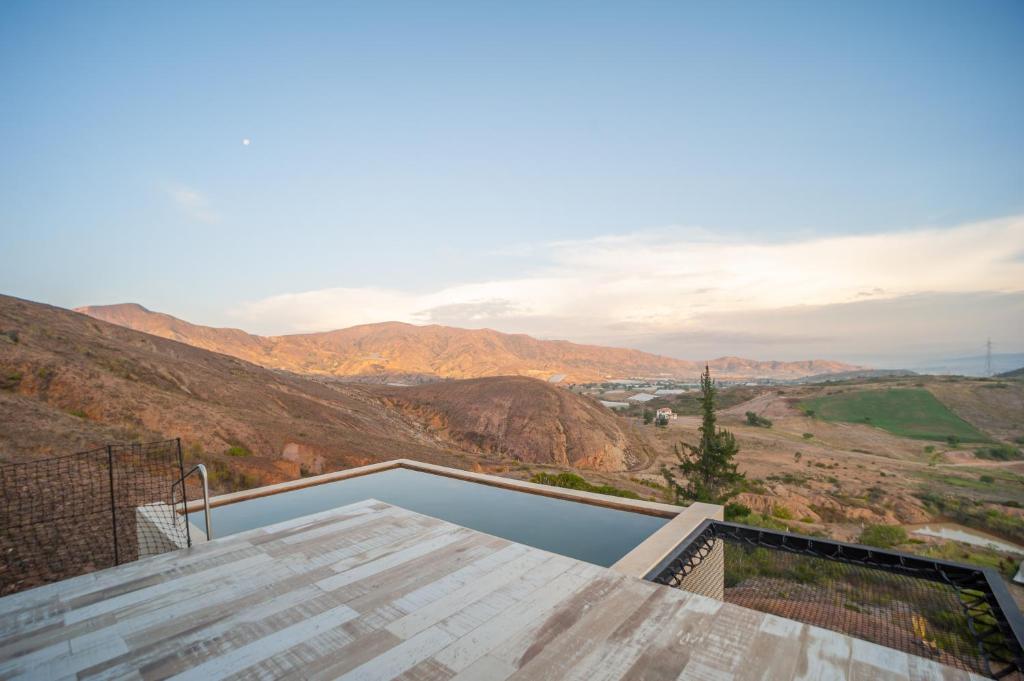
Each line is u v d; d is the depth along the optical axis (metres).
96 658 2.10
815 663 1.98
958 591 3.74
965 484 39.91
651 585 2.76
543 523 5.19
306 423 31.36
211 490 15.48
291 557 3.20
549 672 1.96
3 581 6.56
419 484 6.86
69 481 10.86
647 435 67.62
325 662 2.06
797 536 4.59
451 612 2.48
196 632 2.31
